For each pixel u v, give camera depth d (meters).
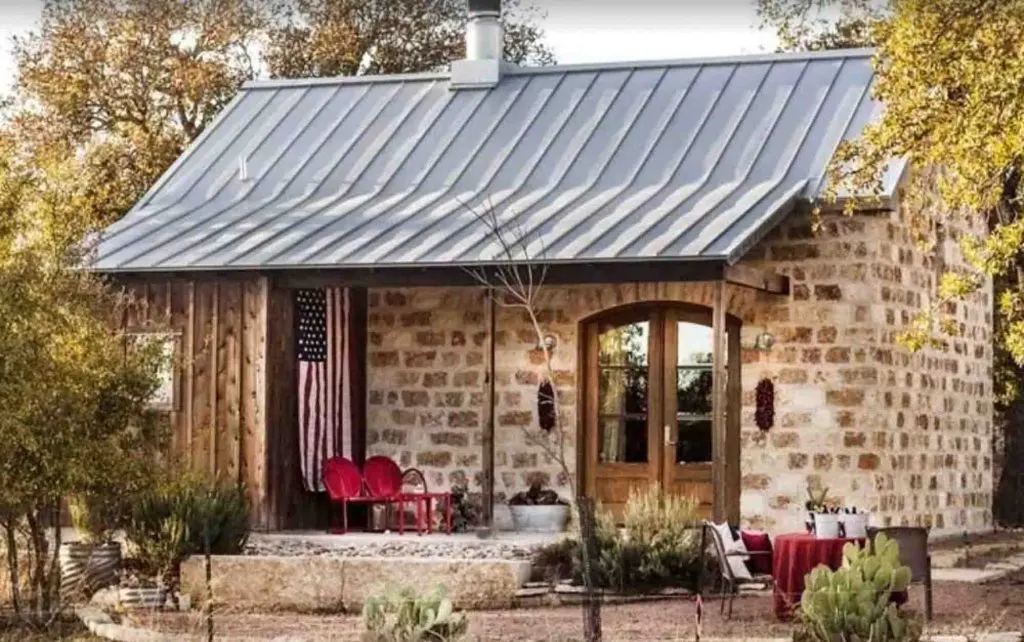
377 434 23.27
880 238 21.28
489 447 20.66
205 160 25.55
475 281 20.62
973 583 18.98
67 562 18.75
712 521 19.81
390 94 26.36
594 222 21.06
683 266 19.55
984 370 25.52
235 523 19.59
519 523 21.94
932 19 17.56
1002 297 19.00
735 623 16.17
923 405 22.77
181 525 18.78
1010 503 32.25
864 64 24.03
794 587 16.19
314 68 36.72
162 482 18.67
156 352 18.12
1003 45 17.38
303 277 21.42
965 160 17.36
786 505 21.36
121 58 35.19
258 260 21.17
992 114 17.17
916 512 22.41
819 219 19.06
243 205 24.00
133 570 19.12
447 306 23.06
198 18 35.75
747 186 21.80
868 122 22.52
